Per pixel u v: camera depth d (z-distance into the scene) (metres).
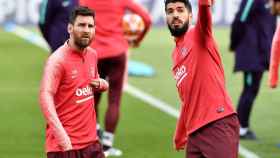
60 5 32.50
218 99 22.02
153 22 70.62
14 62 54.38
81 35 21.89
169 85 47.38
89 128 22.39
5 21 71.62
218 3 69.56
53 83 21.75
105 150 31.44
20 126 37.25
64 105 22.12
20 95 44.25
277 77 27.72
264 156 31.70
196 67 22.02
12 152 32.41
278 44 27.39
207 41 21.94
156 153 32.09
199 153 22.23
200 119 22.08
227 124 22.02
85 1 31.31
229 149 21.92
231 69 51.84
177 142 23.27
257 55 33.62
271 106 41.94
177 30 22.14
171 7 22.08
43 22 32.78
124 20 34.91
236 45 34.00
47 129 22.30
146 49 59.81
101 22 31.14
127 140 34.34
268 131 36.44
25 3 71.75
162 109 40.94
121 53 31.25
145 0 70.50
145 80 48.81
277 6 32.69
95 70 22.67
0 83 47.50
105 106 41.22
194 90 22.09
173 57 22.61
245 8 33.31
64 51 22.06
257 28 33.62
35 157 31.67
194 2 64.62
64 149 21.48
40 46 61.28
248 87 34.19
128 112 40.16
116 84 31.36
